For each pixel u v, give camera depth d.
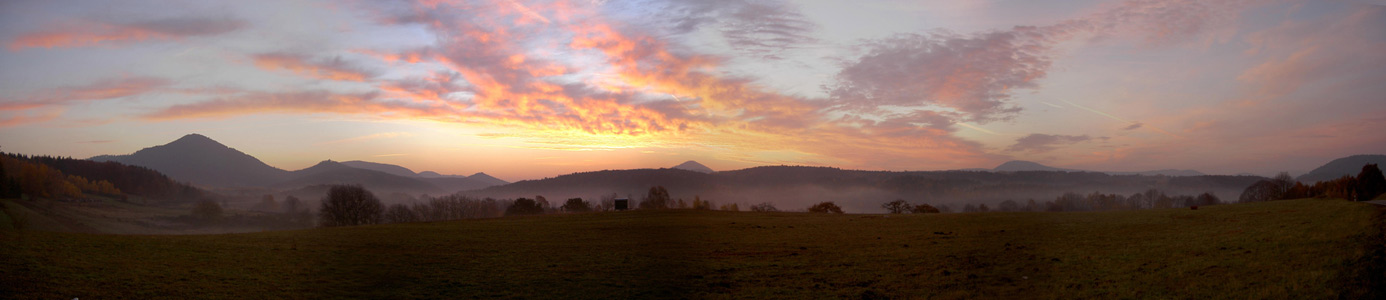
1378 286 19.25
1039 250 36.00
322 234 53.69
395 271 34.12
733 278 31.61
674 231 57.06
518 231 58.34
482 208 155.75
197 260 34.44
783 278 31.11
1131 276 25.94
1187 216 48.44
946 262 33.66
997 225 52.91
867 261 35.38
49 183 157.88
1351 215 33.97
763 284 29.86
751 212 89.38
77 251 33.75
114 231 131.38
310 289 28.78
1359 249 23.78
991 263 32.62
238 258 36.06
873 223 61.72
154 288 27.00
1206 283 22.91
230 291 27.44
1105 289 24.25
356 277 32.12
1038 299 24.14
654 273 33.44
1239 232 34.62
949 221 59.75
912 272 31.22
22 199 133.38
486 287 29.91
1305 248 25.98
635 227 61.91
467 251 42.66
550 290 29.23
